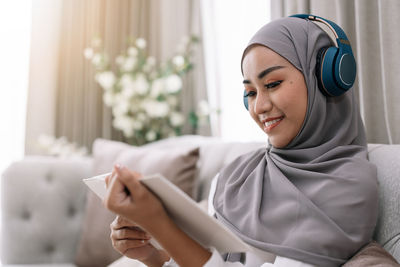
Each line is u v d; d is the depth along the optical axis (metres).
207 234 0.60
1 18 2.17
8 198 1.60
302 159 0.89
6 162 2.16
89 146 2.19
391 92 1.09
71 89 2.23
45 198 1.62
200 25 2.01
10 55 2.18
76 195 1.64
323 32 0.90
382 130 1.17
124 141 2.22
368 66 1.17
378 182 0.86
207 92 1.95
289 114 0.85
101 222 1.47
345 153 0.86
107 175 0.65
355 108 0.92
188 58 1.97
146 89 1.87
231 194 0.96
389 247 0.80
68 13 2.24
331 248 0.73
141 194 0.56
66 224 1.62
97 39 2.04
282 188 0.85
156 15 2.20
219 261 0.62
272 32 0.87
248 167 0.99
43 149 2.18
